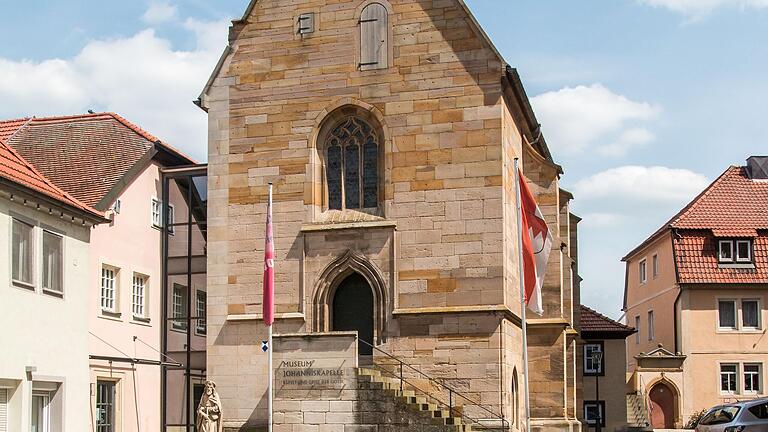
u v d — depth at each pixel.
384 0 37.69
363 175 37.81
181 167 45.22
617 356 56.12
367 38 37.72
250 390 37.34
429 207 36.41
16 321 28.94
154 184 44.69
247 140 38.56
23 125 46.34
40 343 30.17
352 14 37.97
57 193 31.98
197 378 45.31
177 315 45.69
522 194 35.53
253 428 37.06
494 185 35.94
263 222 38.12
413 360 35.78
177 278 45.81
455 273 35.88
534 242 35.34
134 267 42.59
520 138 41.84
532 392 40.06
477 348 35.28
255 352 37.53
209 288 38.31
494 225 35.78
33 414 30.44
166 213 45.31
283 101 38.38
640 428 55.34
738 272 62.66
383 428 33.03
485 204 35.94
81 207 32.31
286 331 37.22
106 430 40.25
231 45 39.12
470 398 35.09
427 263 36.16
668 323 66.00
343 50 37.91
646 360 61.34
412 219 36.50
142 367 42.88
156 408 43.88
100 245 40.00
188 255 44.41
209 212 38.69
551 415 39.78
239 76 38.94
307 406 33.84
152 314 43.81
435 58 36.94
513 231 38.16
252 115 38.62
